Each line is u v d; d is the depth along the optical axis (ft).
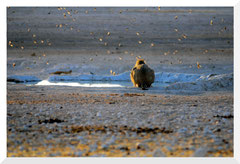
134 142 101.50
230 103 168.25
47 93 208.95
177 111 144.36
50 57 535.60
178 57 540.93
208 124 121.70
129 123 123.24
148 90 232.94
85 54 578.66
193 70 430.20
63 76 371.15
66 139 105.09
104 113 140.87
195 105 160.76
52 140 104.12
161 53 593.01
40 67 457.27
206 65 459.73
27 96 192.34
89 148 96.48
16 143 101.19
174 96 196.03
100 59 514.68
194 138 104.73
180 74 359.25
